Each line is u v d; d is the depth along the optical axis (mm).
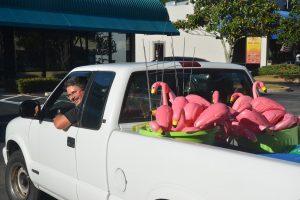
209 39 30531
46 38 22234
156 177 3043
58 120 4137
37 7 20297
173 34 24688
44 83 19500
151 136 3248
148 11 24359
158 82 3762
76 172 3996
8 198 5488
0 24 18484
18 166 5133
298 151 3518
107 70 4004
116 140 3480
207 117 3219
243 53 30719
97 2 22469
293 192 2217
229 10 19672
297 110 13766
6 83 19625
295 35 21312
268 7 19781
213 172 2623
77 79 4145
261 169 2383
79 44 23609
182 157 2850
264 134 3621
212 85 4539
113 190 3529
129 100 3811
